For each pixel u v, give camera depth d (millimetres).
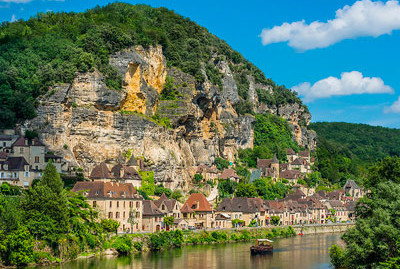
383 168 163500
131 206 193500
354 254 132125
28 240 145875
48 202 155000
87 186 186875
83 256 161875
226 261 170750
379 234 125812
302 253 190750
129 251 175500
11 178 194750
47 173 165750
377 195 142500
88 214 174500
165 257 171875
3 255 142000
